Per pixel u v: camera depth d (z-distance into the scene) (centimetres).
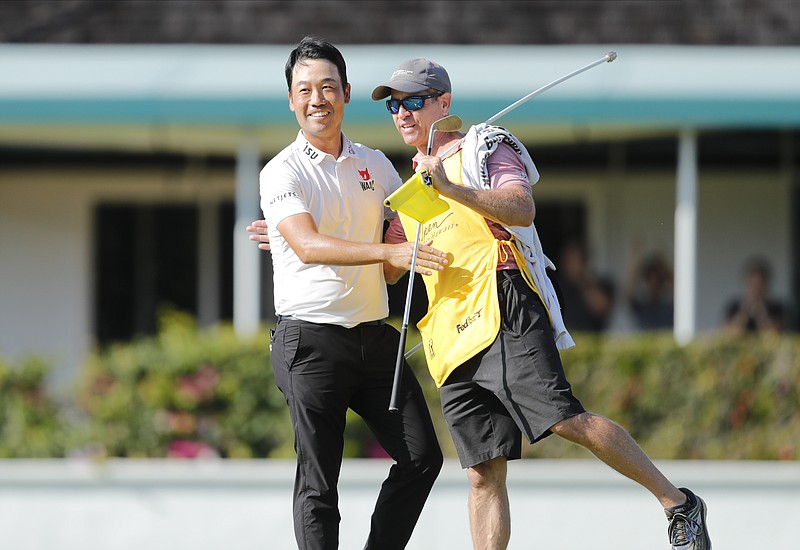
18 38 4325
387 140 4069
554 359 1955
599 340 3450
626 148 4500
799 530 3250
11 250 4812
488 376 1978
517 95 3794
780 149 4538
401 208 1867
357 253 1900
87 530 3291
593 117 3797
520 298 1969
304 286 2023
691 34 4325
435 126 1920
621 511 3256
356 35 4328
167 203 4872
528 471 3262
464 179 1953
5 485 3291
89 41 4312
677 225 4241
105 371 3416
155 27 4334
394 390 1900
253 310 3891
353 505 3244
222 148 4397
